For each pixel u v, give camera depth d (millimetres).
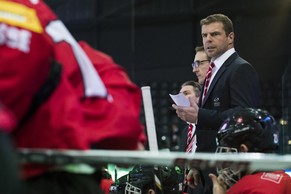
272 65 18469
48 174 2852
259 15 19672
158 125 19766
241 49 19031
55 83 2881
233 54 7492
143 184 6434
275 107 17750
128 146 3145
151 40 22312
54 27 3176
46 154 2637
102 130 3039
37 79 2787
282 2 19625
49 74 2859
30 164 2814
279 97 17859
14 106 2730
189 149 8023
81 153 2658
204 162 2830
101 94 3127
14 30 2773
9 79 2691
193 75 21344
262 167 2871
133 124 3131
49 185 2828
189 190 7457
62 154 2639
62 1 23391
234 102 7012
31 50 2760
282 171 5566
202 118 6852
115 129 3053
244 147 4973
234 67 7207
